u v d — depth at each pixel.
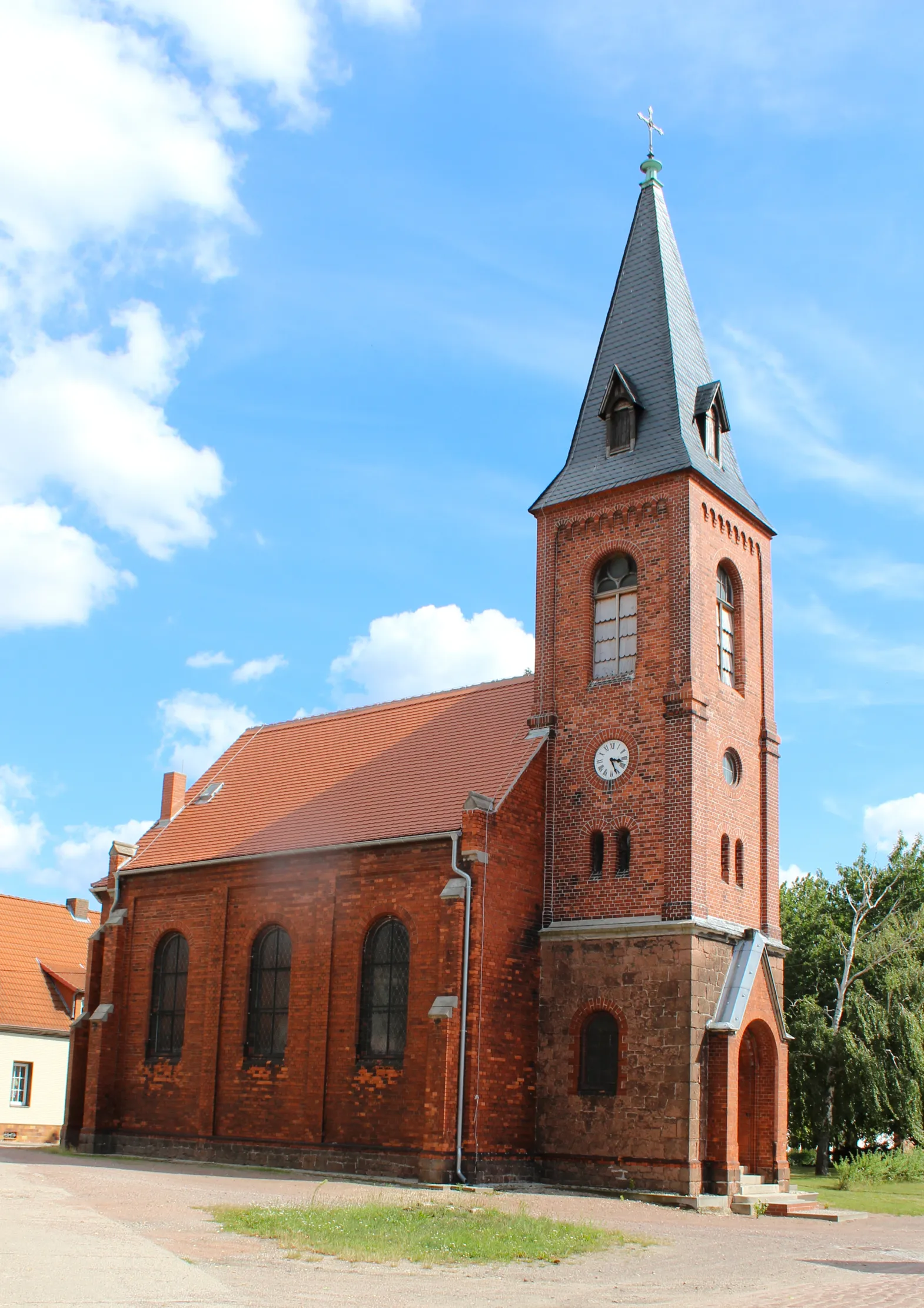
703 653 34.91
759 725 37.31
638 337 38.84
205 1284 15.24
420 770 38.25
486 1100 31.77
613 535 36.59
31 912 60.94
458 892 32.25
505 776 35.25
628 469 36.72
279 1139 35.25
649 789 33.88
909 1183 41.25
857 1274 19.83
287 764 44.09
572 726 35.97
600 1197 30.55
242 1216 21.59
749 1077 34.28
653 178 41.09
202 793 45.53
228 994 38.12
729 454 38.72
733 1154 30.88
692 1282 18.38
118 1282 14.92
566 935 33.94
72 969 58.91
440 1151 30.52
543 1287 17.17
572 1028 33.19
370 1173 32.56
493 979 32.62
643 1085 31.53
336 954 35.44
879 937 50.09
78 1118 41.56
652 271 39.47
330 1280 16.52
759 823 36.50
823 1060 46.16
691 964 31.62
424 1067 32.28
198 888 40.25
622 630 36.03
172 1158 37.88
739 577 37.50
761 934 34.41
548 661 37.09
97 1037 40.78
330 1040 34.75
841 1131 46.28
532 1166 32.75
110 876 42.94
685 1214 28.67
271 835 39.06
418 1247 19.72
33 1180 27.92
